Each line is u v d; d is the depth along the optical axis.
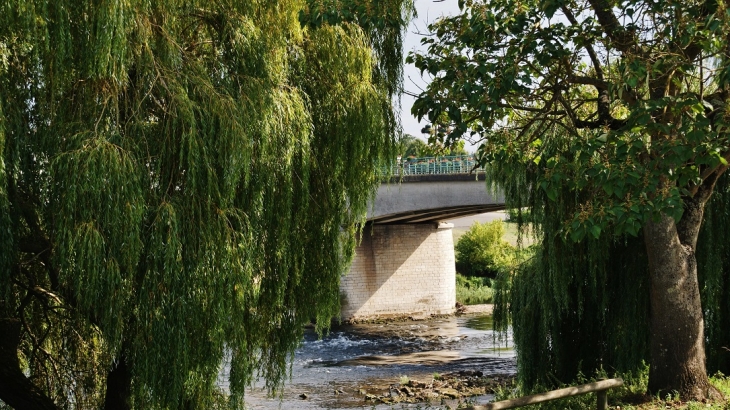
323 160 11.10
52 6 8.13
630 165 8.78
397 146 11.70
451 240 48.69
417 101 10.55
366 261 45.56
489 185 16.78
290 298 11.34
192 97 9.14
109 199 8.03
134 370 8.91
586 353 16.48
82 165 8.00
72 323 11.23
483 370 29.45
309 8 9.72
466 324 43.53
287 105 9.91
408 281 46.38
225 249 8.97
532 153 11.98
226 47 9.93
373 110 10.95
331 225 11.27
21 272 10.38
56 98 8.56
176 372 8.61
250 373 10.91
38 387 11.00
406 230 46.62
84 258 8.02
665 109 9.29
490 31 10.04
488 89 9.80
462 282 58.09
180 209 8.74
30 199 8.91
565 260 15.35
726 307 14.58
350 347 36.38
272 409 22.80
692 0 9.81
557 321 16.38
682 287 11.36
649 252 11.58
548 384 16.41
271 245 10.29
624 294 15.22
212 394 10.90
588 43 10.84
